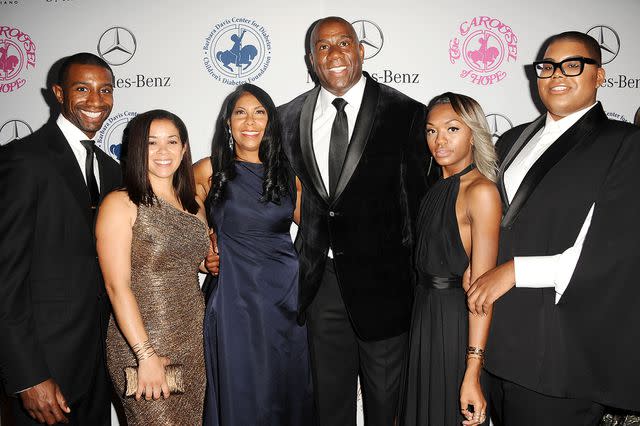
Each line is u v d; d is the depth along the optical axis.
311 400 2.10
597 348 1.61
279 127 2.02
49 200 1.74
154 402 1.75
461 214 1.71
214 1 2.57
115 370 1.80
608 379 1.60
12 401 1.79
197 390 1.87
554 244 1.65
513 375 1.68
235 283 1.96
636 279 1.57
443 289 1.76
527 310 1.69
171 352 1.77
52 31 2.57
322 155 2.13
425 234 1.79
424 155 2.07
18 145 1.77
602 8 2.56
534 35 2.57
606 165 1.62
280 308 1.99
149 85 2.59
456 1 2.56
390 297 2.08
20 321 1.65
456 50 2.58
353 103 2.16
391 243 2.07
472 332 1.68
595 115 1.70
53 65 2.58
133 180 1.73
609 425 1.92
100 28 2.57
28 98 2.59
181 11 2.57
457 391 1.75
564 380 1.63
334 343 2.17
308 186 2.07
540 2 2.56
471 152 1.78
